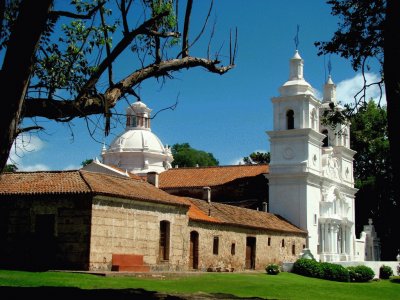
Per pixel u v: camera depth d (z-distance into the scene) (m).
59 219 32.97
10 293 20.22
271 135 63.56
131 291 23.28
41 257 33.06
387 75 13.18
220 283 32.59
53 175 36.62
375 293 38.75
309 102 63.56
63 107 11.37
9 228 34.22
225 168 68.62
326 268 46.53
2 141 10.29
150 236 36.59
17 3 12.92
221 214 47.81
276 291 31.72
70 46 13.72
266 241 51.94
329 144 70.25
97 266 32.25
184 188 65.38
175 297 22.67
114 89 12.08
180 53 13.37
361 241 73.31
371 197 76.06
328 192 65.31
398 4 13.13
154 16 12.91
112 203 33.78
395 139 12.84
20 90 10.41
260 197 63.62
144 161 82.81
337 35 17.38
